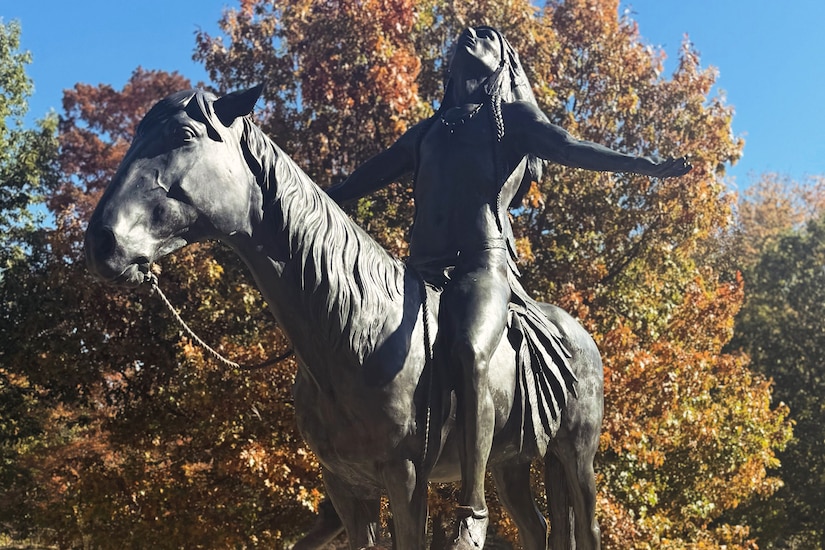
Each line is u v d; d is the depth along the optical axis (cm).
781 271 2312
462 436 318
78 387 1231
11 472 1436
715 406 1295
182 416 1086
